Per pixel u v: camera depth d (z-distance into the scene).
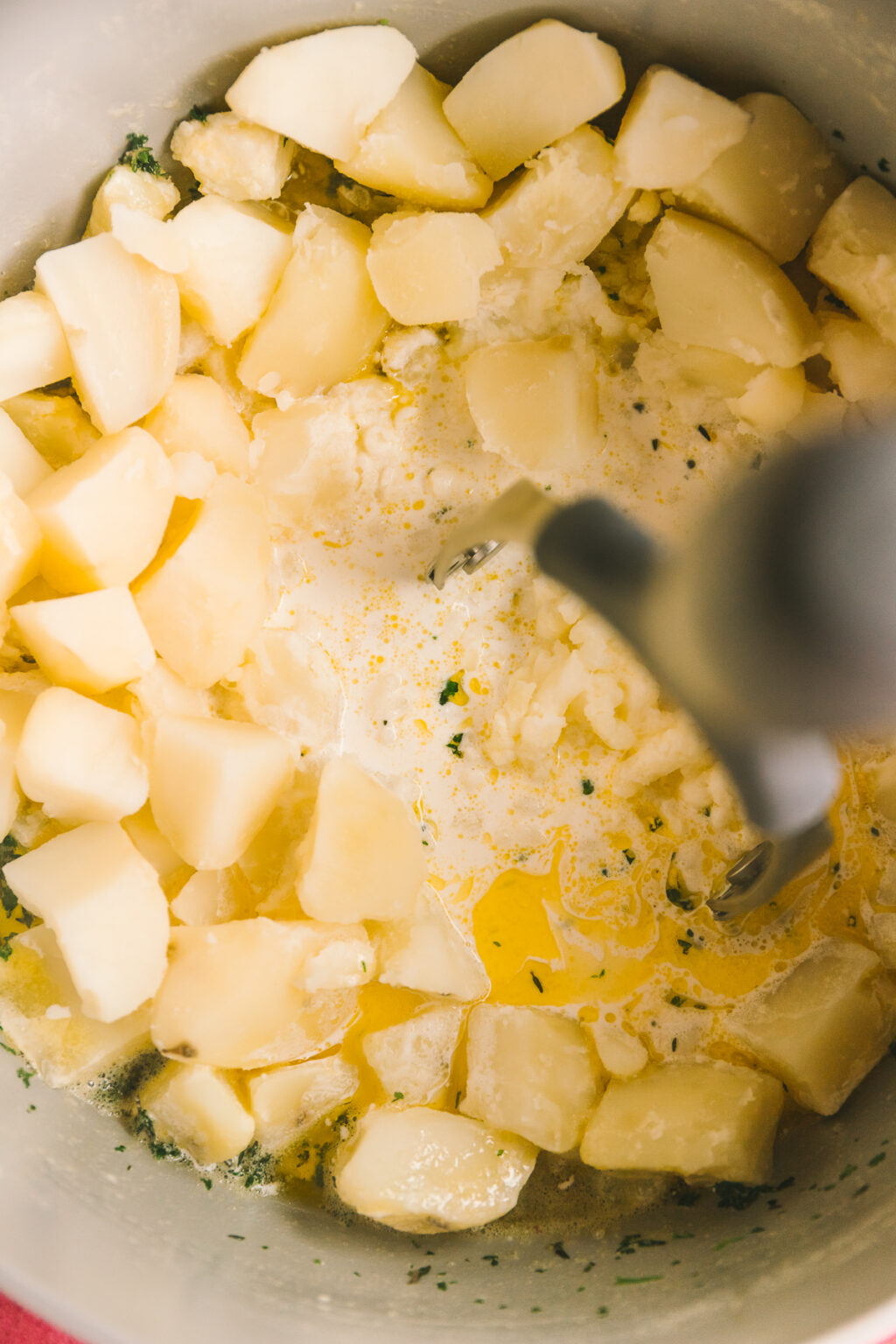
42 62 0.41
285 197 0.45
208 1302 0.41
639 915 0.45
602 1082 0.44
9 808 0.43
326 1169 0.44
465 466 0.46
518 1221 0.44
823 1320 0.40
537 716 0.45
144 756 0.43
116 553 0.43
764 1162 0.43
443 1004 0.45
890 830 0.45
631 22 0.43
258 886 0.45
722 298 0.44
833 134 0.43
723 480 0.45
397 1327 0.41
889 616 0.34
